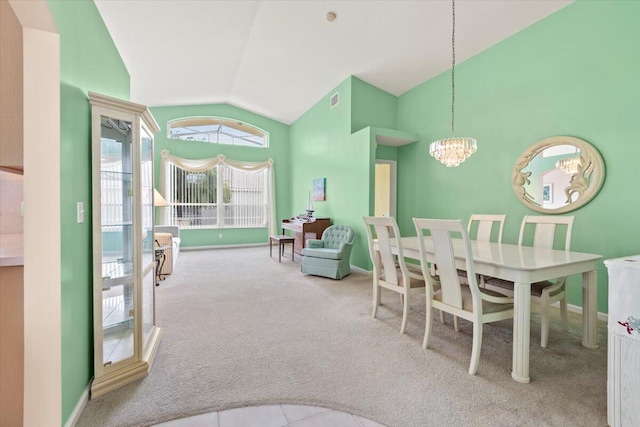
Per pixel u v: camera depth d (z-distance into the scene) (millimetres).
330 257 4324
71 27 1491
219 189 7246
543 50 3328
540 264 1913
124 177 1915
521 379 1828
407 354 2174
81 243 1600
